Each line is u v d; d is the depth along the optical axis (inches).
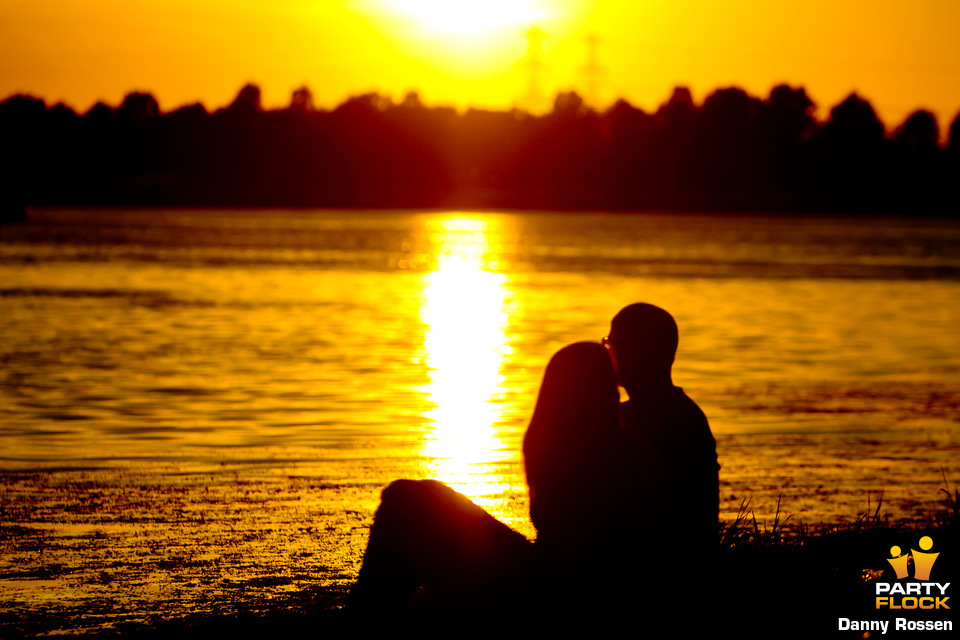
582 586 390.0
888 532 693.9
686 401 460.4
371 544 414.3
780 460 1055.6
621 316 464.1
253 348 1961.1
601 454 388.8
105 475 963.3
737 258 5639.8
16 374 1593.3
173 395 1428.4
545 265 4960.6
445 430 1220.5
